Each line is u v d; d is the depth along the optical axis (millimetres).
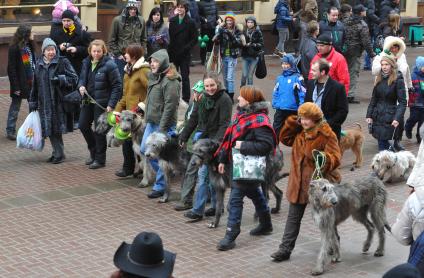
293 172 9586
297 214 9711
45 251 9992
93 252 9992
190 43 19531
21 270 9352
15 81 15914
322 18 27031
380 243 10031
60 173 13719
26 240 10367
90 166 14055
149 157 11727
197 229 10945
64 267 9484
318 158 9305
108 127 13477
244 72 20156
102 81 13578
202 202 11227
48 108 14172
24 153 15148
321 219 9242
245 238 10617
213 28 24922
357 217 10031
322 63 10867
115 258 5078
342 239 10695
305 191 9492
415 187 7648
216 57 19391
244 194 10172
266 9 28109
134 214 11531
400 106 14156
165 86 11992
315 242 10531
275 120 14172
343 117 10859
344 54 20656
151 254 4977
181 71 19703
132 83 13141
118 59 17984
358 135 14250
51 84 14102
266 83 22594
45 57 14156
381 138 14352
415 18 33000
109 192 12625
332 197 9031
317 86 10969
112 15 24469
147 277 4934
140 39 18625
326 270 9555
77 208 11766
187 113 11961
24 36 15914
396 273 4926
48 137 15352
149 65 13141
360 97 21484
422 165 7660
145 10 24703
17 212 11516
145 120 12344
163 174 12148
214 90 10805
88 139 14188
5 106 18797
